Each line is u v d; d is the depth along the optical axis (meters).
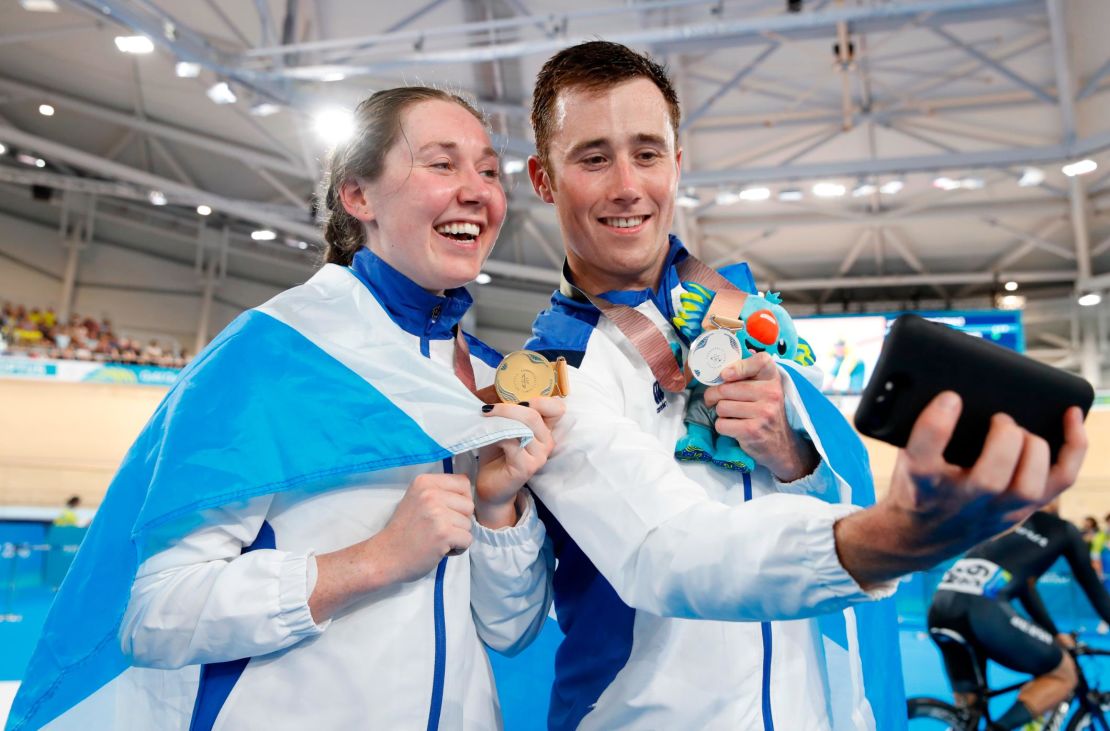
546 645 2.15
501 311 18.89
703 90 11.99
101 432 14.34
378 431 1.46
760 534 1.14
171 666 1.38
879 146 13.12
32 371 14.19
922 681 6.32
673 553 1.25
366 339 1.57
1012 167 13.03
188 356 17.97
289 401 1.45
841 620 1.80
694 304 1.75
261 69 9.41
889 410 0.90
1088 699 3.80
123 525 1.48
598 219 1.73
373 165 1.64
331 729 1.38
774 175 12.52
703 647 1.59
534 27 10.28
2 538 12.27
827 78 11.67
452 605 1.53
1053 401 0.87
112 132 15.16
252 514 1.44
